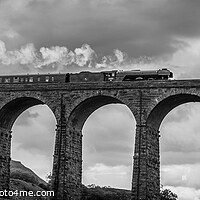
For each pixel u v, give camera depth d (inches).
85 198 5152.6
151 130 3902.6
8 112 4242.1
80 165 4151.1
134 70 4072.3
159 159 3986.2
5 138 4313.5
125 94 3897.6
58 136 4015.8
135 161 3823.8
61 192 3964.1
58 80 4227.4
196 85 3727.9
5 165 4313.5
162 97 3806.6
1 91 4163.4
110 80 4101.9
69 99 4020.7
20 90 4121.6
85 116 4146.2
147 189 3806.6
